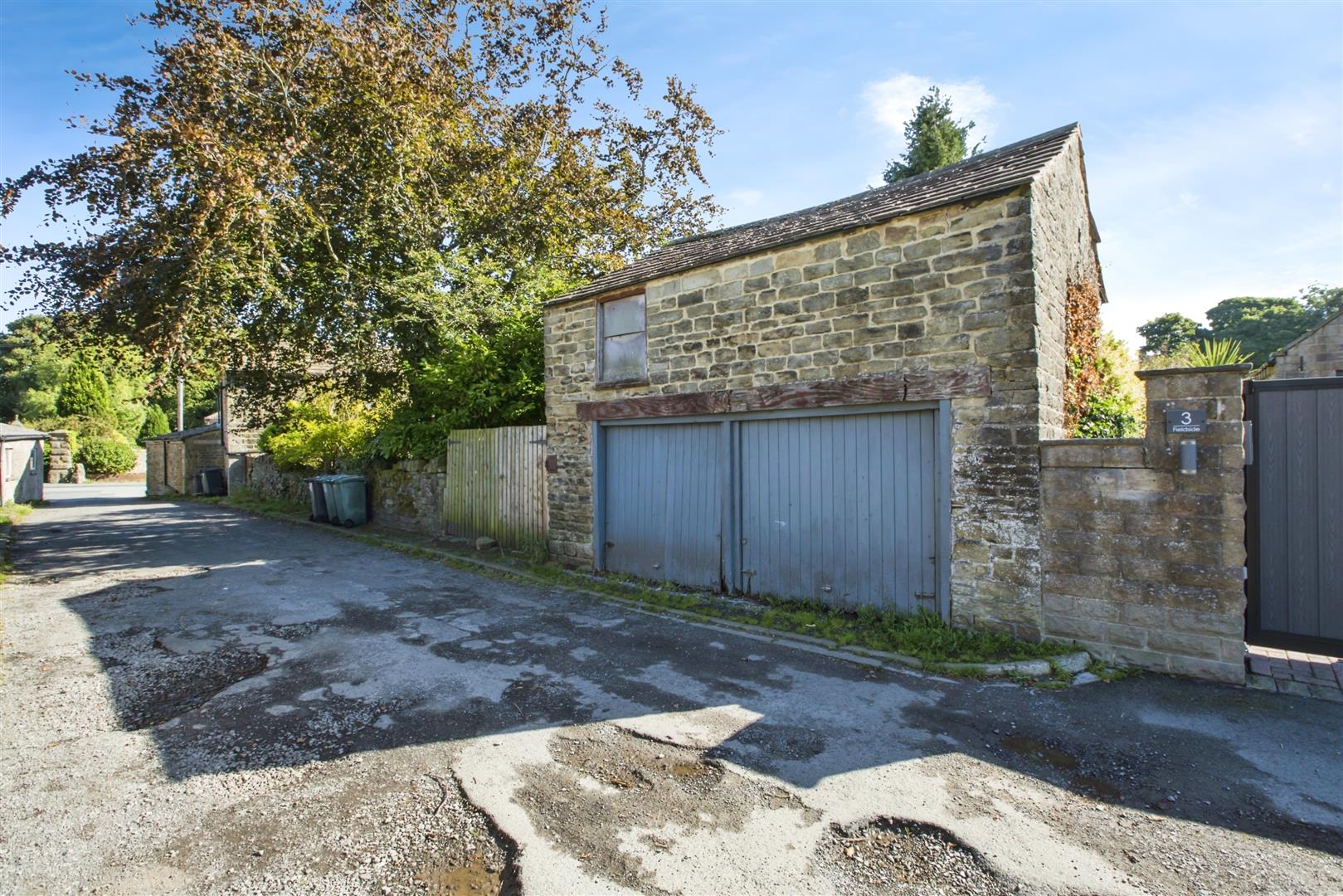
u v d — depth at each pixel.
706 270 7.25
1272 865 2.63
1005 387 5.21
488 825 2.99
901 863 2.68
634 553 8.15
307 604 7.16
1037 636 5.09
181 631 6.16
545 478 9.51
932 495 5.69
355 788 3.31
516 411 10.70
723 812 3.06
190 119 10.31
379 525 13.51
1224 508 4.40
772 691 4.53
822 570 6.41
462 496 11.20
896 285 5.80
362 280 12.66
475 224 14.95
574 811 3.08
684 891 2.52
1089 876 2.58
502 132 14.99
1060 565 5.00
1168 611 4.59
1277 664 4.74
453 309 12.74
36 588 8.18
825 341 6.27
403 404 13.48
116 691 4.68
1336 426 4.35
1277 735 3.72
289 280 12.52
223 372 14.03
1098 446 4.82
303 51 11.61
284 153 11.04
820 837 2.86
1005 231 5.22
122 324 11.46
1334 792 3.14
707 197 18.23
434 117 13.27
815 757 3.58
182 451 26.47
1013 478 5.19
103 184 11.16
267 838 2.91
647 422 7.95
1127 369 9.06
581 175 15.65
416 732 3.95
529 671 4.98
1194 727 3.84
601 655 5.33
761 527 6.90
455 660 5.25
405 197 13.05
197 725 4.09
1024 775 3.36
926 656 5.00
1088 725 3.89
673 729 3.95
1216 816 2.97
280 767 3.54
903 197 6.63
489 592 7.70
